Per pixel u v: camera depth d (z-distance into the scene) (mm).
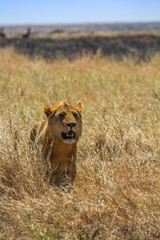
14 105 20219
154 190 13211
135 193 12992
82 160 16688
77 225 11586
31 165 14211
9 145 15148
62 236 11109
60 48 67000
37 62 46188
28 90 27797
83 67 43375
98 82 31891
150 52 60281
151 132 17859
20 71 38031
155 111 21156
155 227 11312
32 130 16562
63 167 14445
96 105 23719
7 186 14109
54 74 35062
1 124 17500
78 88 29672
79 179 14883
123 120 19797
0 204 12695
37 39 77062
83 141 17797
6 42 71812
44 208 12406
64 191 13930
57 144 13820
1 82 30016
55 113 13664
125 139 17844
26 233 11250
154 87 28672
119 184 13367
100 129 18859
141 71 40312
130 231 11227
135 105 24969
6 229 11641
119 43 72750
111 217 11836
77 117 13789
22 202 13016
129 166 15273
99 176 13820
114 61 50406
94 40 75750
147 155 16125
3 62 45719
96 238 10953
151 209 12031
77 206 12289
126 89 29969
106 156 16641
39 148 14492
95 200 12727
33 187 13742
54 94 25875
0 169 14312
